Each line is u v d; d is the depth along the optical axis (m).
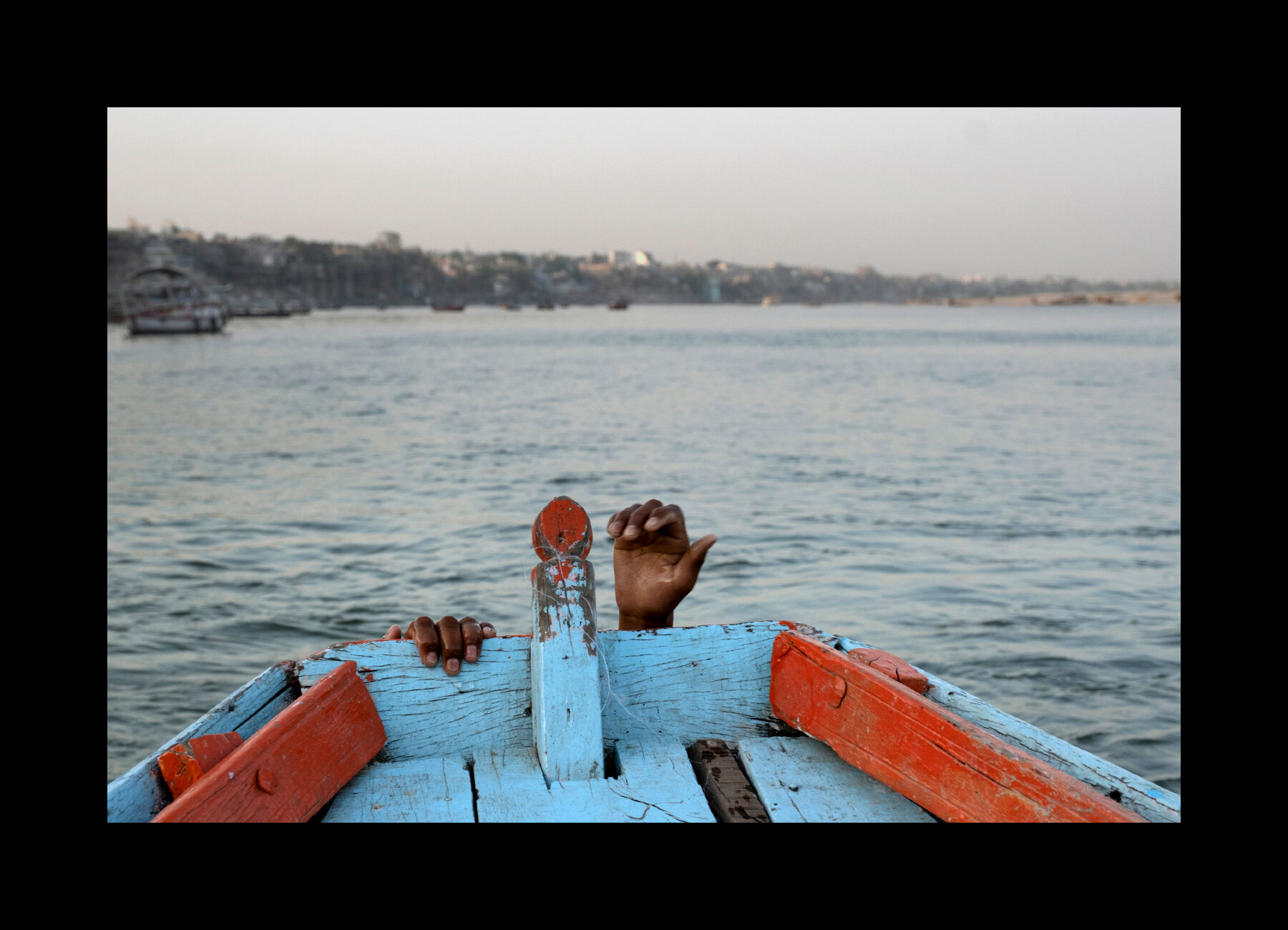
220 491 17.45
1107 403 33.22
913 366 53.56
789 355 66.19
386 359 62.88
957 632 9.38
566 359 62.12
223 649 9.05
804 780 2.54
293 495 17.00
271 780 2.16
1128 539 13.37
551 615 2.62
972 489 17.42
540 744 2.62
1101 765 2.38
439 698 2.77
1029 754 2.53
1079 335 102.94
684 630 2.91
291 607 10.30
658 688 2.87
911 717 2.37
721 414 30.14
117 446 23.06
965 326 143.12
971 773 2.19
